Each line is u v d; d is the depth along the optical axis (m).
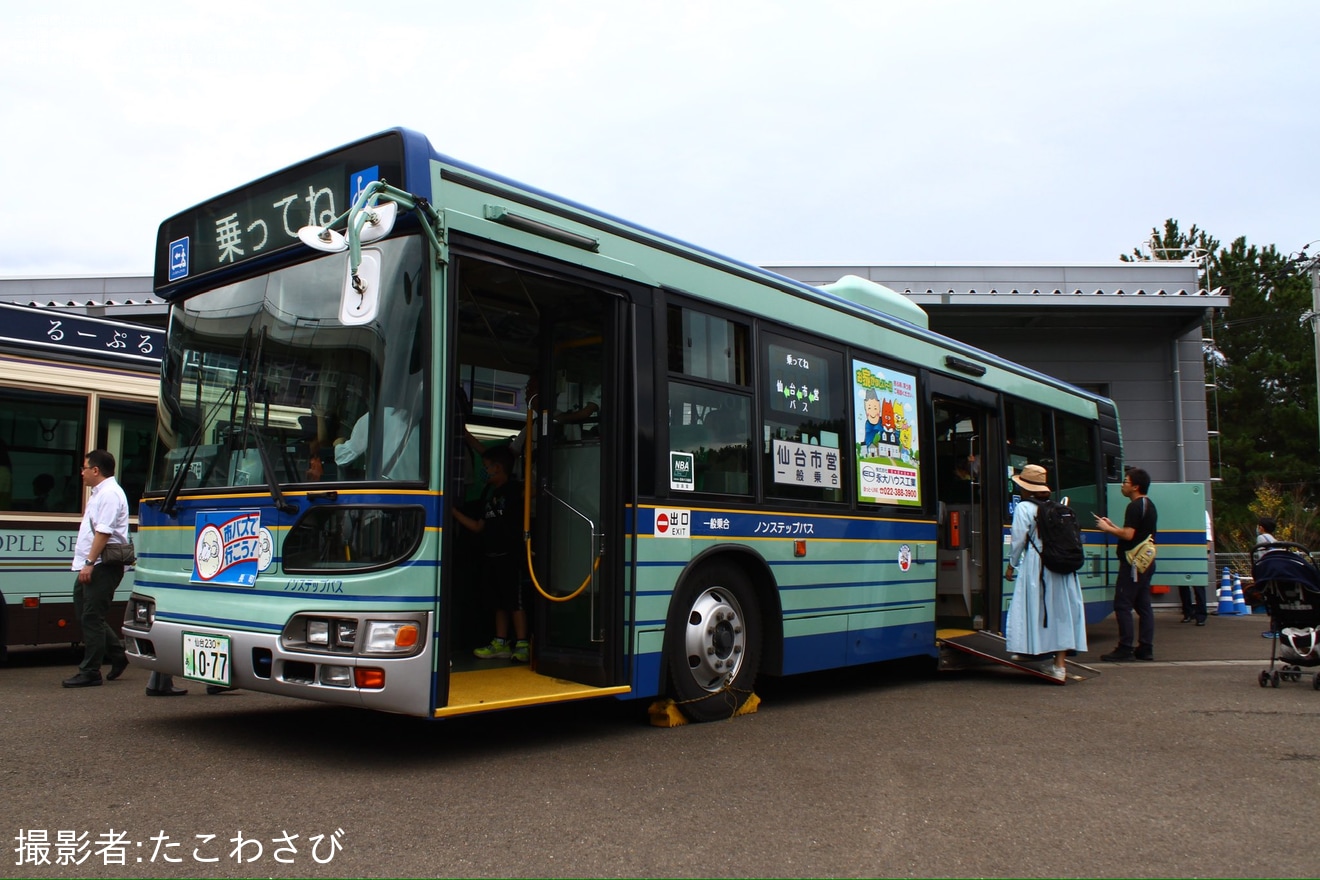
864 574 8.02
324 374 5.29
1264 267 44.53
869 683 8.84
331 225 4.93
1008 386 10.57
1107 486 12.99
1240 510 36.75
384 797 4.51
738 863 3.74
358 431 5.07
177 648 5.54
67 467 9.17
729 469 6.74
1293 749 5.81
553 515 6.32
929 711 7.17
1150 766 5.37
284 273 5.63
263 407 5.52
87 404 9.37
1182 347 19.97
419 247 5.07
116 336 9.74
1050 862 3.82
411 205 4.99
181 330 6.19
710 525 6.52
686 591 6.40
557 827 4.12
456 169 5.27
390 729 6.13
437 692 4.90
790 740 6.00
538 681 5.95
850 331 8.16
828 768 5.25
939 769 5.27
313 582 4.97
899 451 8.60
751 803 4.54
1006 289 19.28
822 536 7.55
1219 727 6.50
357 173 5.29
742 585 6.90
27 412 8.95
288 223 5.60
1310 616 8.20
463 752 5.50
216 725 6.15
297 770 5.00
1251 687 8.34
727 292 6.89
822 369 7.78
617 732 6.16
